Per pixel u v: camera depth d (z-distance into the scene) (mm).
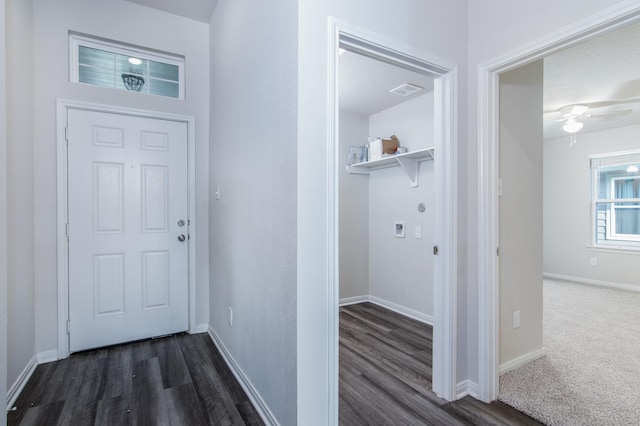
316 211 1402
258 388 1779
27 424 1637
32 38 2250
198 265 2877
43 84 2301
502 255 2100
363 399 1875
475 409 1781
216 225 2652
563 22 1503
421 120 3434
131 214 2633
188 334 2824
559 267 5500
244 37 2004
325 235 1429
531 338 2340
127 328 2621
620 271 4816
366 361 2385
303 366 1376
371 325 3197
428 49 1750
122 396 1883
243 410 1768
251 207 1890
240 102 2076
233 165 2217
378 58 1679
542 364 2283
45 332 2299
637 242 4777
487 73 1849
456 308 1874
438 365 1921
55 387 1972
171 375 2125
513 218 2158
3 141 1086
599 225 5145
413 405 1817
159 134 2738
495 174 1889
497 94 1893
